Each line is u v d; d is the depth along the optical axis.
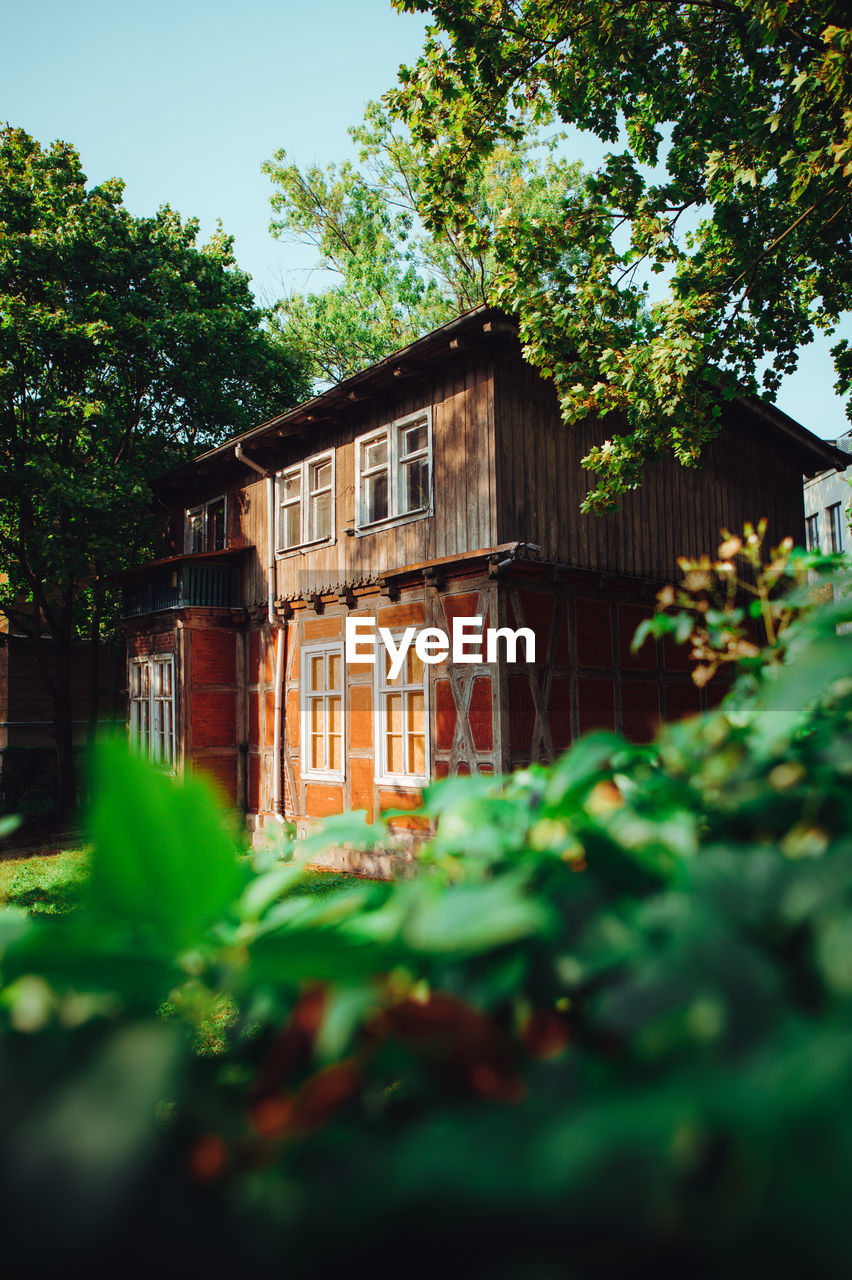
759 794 0.76
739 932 0.52
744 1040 0.44
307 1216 0.40
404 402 10.77
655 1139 0.36
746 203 9.15
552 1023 0.57
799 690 0.66
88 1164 0.37
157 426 17.14
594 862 0.65
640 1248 0.35
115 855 0.52
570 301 8.84
